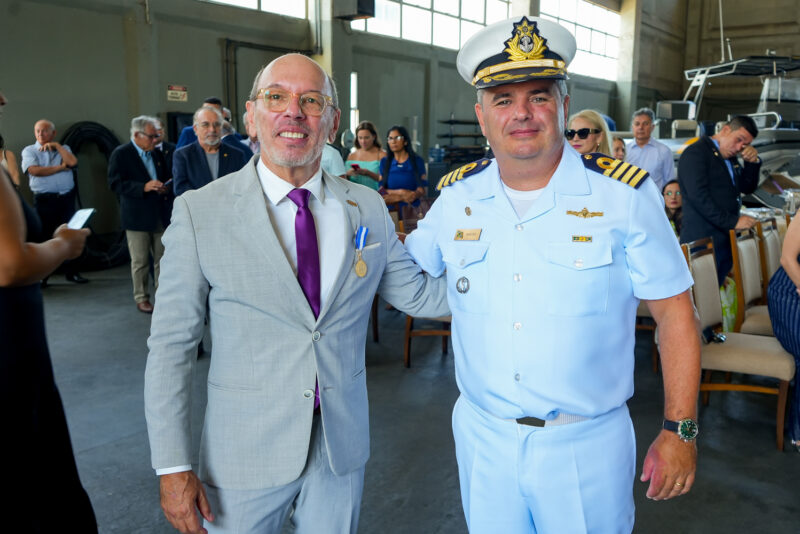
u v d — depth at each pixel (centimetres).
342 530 129
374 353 384
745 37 1620
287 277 119
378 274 134
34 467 129
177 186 391
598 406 118
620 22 1558
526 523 126
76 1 639
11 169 498
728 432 281
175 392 119
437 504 221
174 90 743
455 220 132
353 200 133
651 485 119
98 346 390
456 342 134
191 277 120
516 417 121
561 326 117
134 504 218
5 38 589
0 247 118
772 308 263
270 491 122
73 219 151
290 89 120
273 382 121
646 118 523
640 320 434
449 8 1144
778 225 439
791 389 302
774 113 816
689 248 276
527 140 115
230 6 797
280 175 126
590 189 119
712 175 358
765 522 212
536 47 114
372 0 883
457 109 1197
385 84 1037
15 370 125
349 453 127
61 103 640
